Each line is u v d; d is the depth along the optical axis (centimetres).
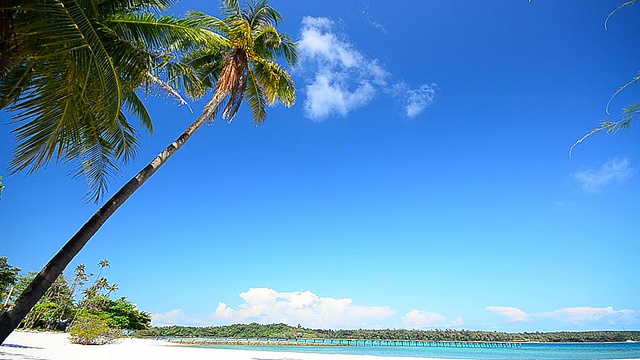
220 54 1325
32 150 527
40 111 518
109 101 598
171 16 860
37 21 453
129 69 674
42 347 2141
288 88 1383
